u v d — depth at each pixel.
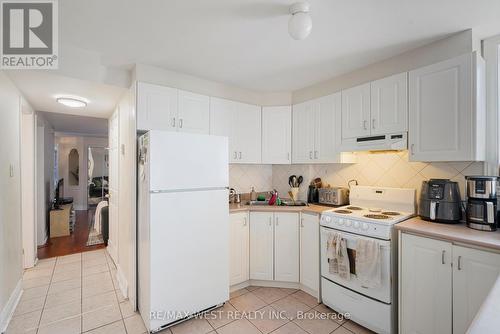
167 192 1.98
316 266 2.43
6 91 2.07
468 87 1.70
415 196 2.20
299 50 2.07
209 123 2.68
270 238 2.68
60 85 2.29
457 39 1.81
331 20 1.65
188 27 1.73
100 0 1.44
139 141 2.21
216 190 2.26
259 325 2.05
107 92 2.52
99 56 2.16
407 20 1.65
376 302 1.91
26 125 3.16
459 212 1.86
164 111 2.38
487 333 0.65
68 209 4.69
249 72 2.51
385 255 1.85
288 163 3.04
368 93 2.28
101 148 7.35
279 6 1.50
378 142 2.18
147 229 1.96
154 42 1.94
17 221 2.43
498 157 1.82
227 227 2.32
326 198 2.79
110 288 2.65
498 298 0.85
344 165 2.81
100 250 3.85
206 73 2.53
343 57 2.19
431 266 1.64
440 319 1.60
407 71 2.06
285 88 2.98
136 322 2.08
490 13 1.57
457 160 1.75
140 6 1.50
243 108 2.96
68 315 2.17
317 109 2.75
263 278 2.69
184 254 2.06
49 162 4.96
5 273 2.08
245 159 2.96
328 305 2.27
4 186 2.05
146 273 1.99
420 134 1.94
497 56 1.83
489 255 1.41
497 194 1.74
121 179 2.78
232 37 1.86
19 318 2.12
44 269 3.13
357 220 2.03
